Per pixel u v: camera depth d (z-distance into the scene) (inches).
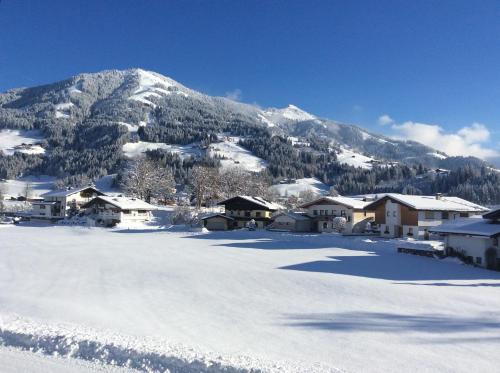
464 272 1090.7
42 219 3464.6
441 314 615.5
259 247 1624.0
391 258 1316.4
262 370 342.6
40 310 575.8
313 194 4901.6
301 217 2566.4
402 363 402.9
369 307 655.1
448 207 2001.7
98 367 356.8
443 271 1093.8
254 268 1075.9
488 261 1205.7
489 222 1334.9
